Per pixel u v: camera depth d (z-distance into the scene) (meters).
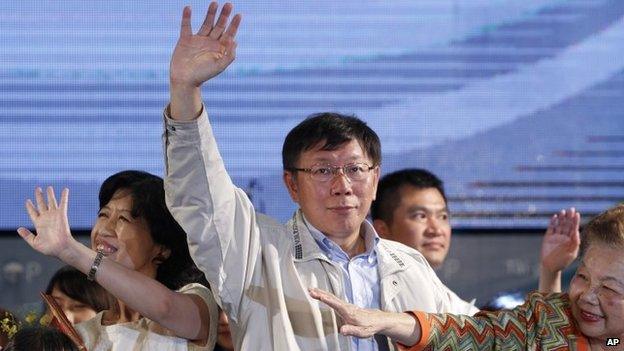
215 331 5.85
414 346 5.35
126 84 9.70
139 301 5.51
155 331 5.82
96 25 9.67
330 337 5.58
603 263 5.23
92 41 9.67
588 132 9.98
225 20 5.38
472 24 9.93
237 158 9.77
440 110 9.93
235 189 5.62
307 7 9.82
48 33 9.65
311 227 5.82
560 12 9.96
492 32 9.94
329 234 5.80
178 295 5.68
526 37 9.96
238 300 5.56
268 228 5.78
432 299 5.89
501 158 9.98
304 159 5.77
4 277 9.75
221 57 5.31
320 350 5.52
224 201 5.47
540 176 9.98
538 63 9.96
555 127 9.98
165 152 5.44
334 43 9.84
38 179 9.66
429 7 9.90
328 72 9.83
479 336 5.45
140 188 6.06
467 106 9.94
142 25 9.71
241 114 9.77
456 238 10.02
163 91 9.72
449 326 5.41
